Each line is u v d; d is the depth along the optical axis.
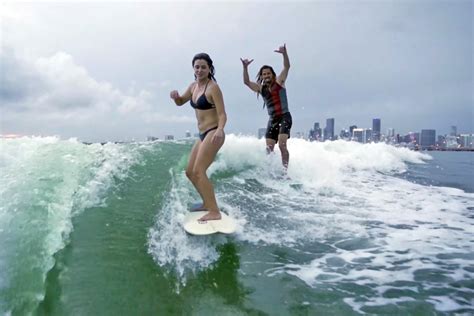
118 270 2.61
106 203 3.69
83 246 2.89
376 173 7.42
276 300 2.30
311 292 2.40
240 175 5.55
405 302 2.27
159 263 2.77
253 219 3.83
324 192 5.25
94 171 4.20
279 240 3.34
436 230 3.73
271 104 6.16
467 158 12.41
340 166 7.47
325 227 3.73
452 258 3.00
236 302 2.28
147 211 3.67
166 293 2.37
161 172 4.73
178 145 5.95
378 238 3.46
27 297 2.17
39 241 2.75
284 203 4.50
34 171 3.76
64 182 3.68
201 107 3.65
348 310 2.17
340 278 2.62
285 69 6.22
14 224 2.84
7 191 3.24
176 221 3.53
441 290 2.43
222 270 2.72
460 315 2.11
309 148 8.15
